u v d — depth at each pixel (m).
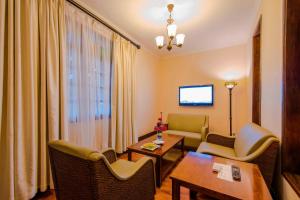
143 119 4.17
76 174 1.07
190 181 1.13
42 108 1.73
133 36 3.38
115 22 2.79
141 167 1.36
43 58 1.73
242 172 1.26
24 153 1.57
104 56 2.73
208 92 4.09
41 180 1.72
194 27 2.94
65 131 1.94
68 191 1.17
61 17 1.94
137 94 3.87
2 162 1.46
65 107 1.95
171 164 2.53
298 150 1.29
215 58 4.07
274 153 1.43
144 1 2.21
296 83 1.27
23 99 1.58
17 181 1.50
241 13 2.49
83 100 2.32
